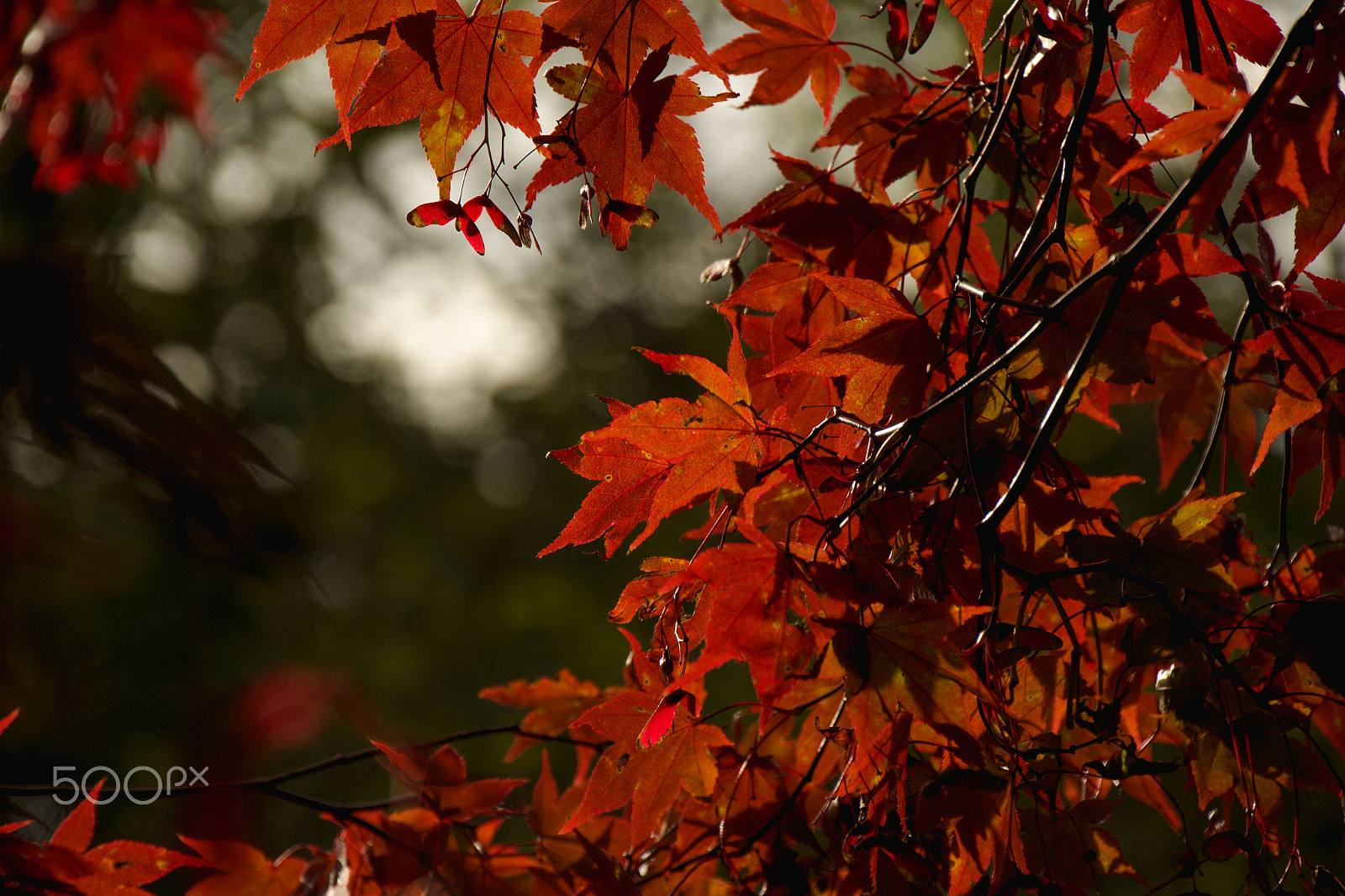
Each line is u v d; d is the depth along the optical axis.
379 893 1.45
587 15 1.39
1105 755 1.43
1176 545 1.40
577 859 1.46
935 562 1.40
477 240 1.39
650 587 1.41
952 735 1.35
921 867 1.38
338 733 4.59
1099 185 1.46
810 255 1.47
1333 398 1.42
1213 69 1.43
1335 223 1.38
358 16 1.38
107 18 1.42
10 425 1.40
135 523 1.43
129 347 1.41
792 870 1.43
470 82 1.39
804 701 1.42
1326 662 1.39
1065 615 1.38
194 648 1.44
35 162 1.42
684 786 1.43
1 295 1.40
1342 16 1.32
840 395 1.46
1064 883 1.38
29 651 1.42
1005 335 1.44
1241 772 1.40
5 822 1.42
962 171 1.47
